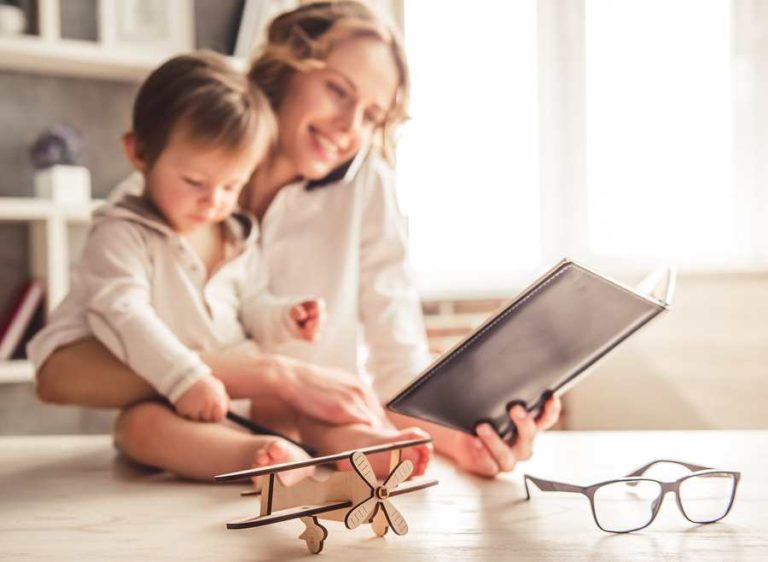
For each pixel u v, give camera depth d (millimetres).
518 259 3031
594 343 798
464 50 3070
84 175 2551
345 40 1265
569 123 2980
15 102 2662
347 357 1306
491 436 840
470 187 3066
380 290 1299
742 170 2662
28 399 2693
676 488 654
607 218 2920
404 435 844
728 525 648
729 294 2467
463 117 3070
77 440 1152
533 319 717
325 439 939
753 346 2420
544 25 2998
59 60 2529
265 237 1275
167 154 1036
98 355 987
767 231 2621
